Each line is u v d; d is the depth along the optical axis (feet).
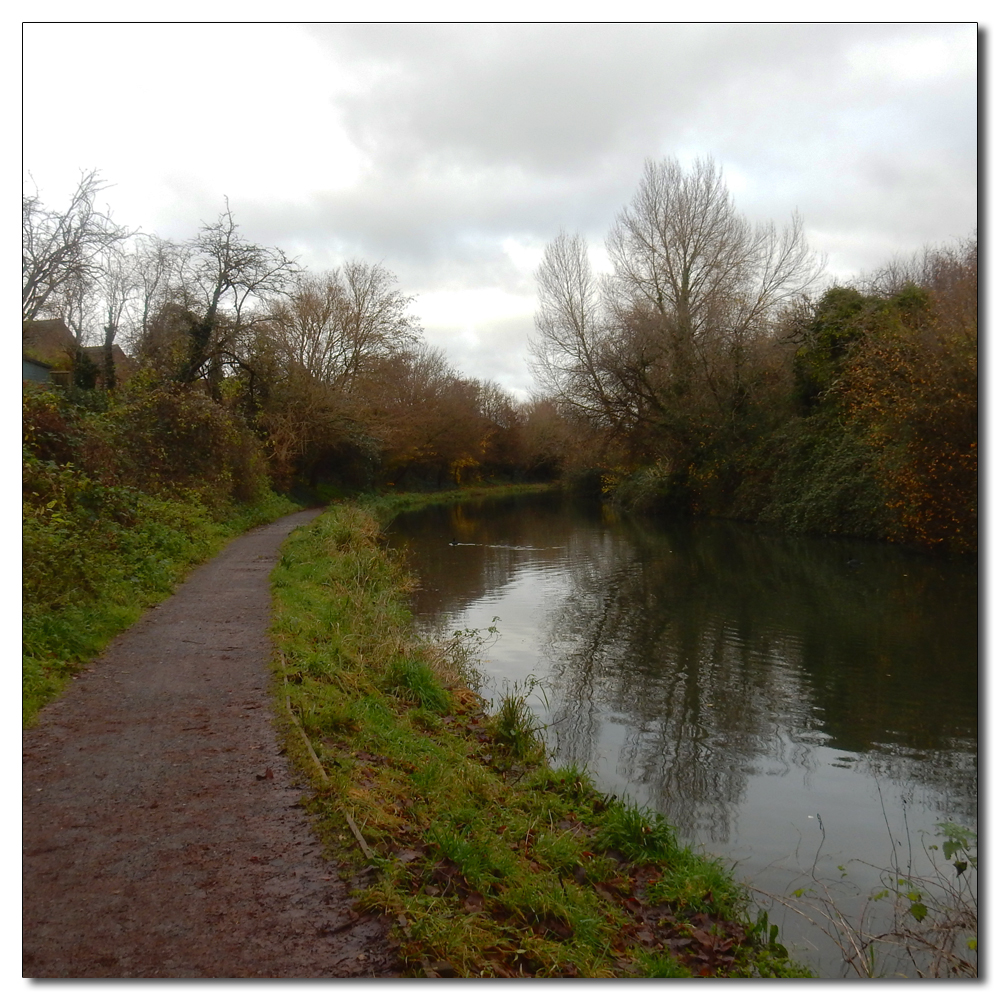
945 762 26.14
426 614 49.55
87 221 54.24
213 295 89.56
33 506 33.58
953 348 53.72
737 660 38.45
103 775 17.43
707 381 103.91
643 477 120.16
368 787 17.48
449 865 14.79
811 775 25.26
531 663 38.47
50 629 25.64
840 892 18.43
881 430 63.41
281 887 13.11
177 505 56.70
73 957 11.16
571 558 75.20
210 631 30.71
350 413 119.55
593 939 14.25
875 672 35.94
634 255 117.19
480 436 205.05
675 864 18.53
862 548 69.41
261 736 19.85
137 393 66.08
